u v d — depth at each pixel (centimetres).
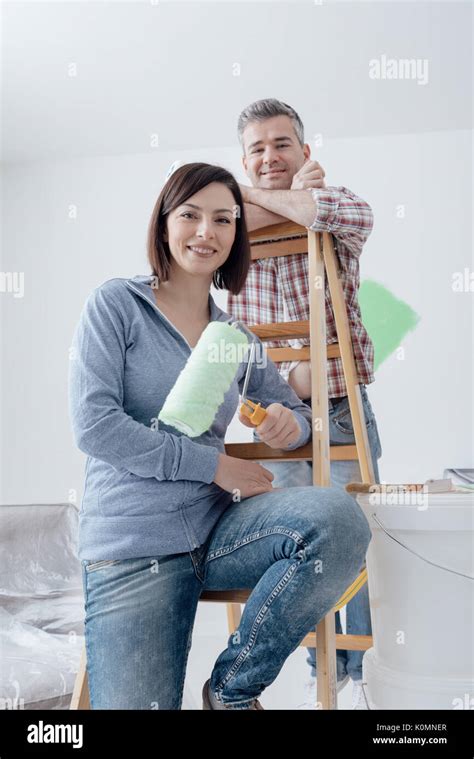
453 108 317
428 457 320
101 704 109
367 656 134
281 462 177
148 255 128
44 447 357
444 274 328
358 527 107
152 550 110
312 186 160
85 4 253
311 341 139
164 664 110
